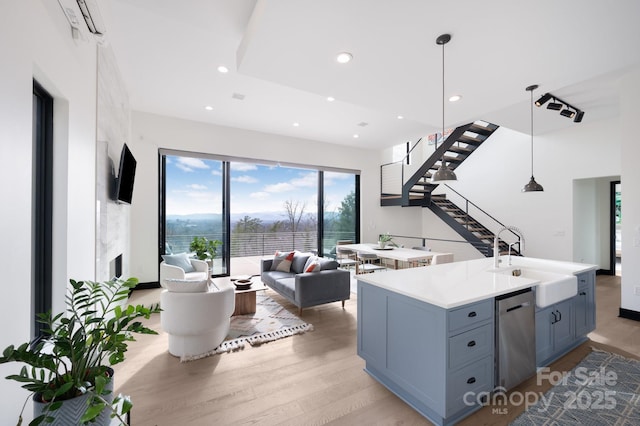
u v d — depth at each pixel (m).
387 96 3.27
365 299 2.32
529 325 2.15
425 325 1.81
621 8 1.86
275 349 2.80
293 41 2.25
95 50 2.44
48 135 1.80
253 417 1.85
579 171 5.30
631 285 3.53
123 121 3.77
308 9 1.89
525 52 2.38
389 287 2.07
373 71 2.71
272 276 4.52
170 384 2.20
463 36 2.18
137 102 4.53
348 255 6.62
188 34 2.81
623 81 3.46
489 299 1.91
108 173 2.92
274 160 6.21
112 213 3.13
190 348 2.64
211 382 2.23
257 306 4.12
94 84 2.43
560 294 2.34
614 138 4.86
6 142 1.15
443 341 1.69
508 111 4.51
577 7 1.86
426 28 2.09
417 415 1.87
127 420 1.25
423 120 4.12
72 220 1.91
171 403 1.98
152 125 5.04
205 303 2.61
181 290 2.64
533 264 3.10
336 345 2.89
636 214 3.46
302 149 6.57
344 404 1.98
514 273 2.90
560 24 2.03
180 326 2.58
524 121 5.00
